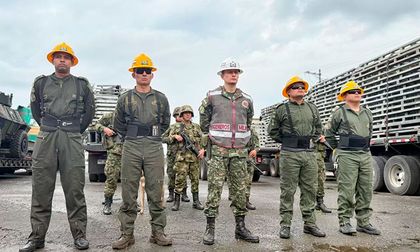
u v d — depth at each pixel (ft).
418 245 12.67
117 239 12.94
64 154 11.94
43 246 11.91
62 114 12.05
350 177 14.60
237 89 13.94
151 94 12.95
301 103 14.56
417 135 24.54
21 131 39.78
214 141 13.32
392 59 26.94
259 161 41.11
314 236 13.83
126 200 12.22
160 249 11.76
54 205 19.63
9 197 22.71
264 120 45.21
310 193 14.21
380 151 30.71
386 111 27.53
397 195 27.25
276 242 12.90
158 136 12.80
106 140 18.29
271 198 24.49
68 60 12.15
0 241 12.41
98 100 27.14
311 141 14.30
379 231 14.32
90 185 31.01
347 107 15.39
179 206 20.63
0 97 36.06
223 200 22.90
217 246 12.24
